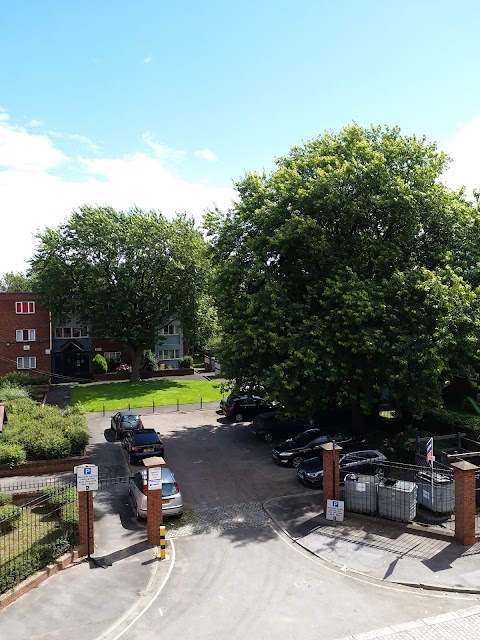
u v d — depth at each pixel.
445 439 22.83
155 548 14.16
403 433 23.31
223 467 21.45
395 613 11.05
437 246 22.25
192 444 25.05
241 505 17.34
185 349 54.56
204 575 12.68
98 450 24.03
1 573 11.82
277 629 10.50
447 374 23.42
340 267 21.23
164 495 16.00
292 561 13.43
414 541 14.41
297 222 20.95
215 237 26.08
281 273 22.95
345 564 13.19
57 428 23.59
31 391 37.41
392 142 22.50
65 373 49.00
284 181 23.27
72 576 12.59
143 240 42.09
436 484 15.79
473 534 14.14
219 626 10.61
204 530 15.39
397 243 22.02
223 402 31.83
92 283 42.09
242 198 25.56
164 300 44.03
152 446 21.94
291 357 19.48
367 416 27.09
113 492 18.64
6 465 20.55
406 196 20.11
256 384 24.02
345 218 21.81
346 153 23.12
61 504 16.02
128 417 26.48
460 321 18.48
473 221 21.73
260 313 20.95
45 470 21.08
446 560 13.26
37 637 10.17
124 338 42.62
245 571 12.90
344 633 10.37
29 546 13.87
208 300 43.38
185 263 43.00
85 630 10.41
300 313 20.58
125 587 12.07
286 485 19.22
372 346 18.95
